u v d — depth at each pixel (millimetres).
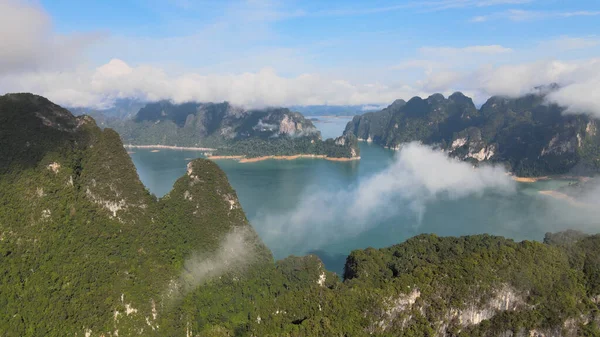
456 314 101438
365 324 98375
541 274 109812
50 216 105375
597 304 109875
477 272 107812
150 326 97750
